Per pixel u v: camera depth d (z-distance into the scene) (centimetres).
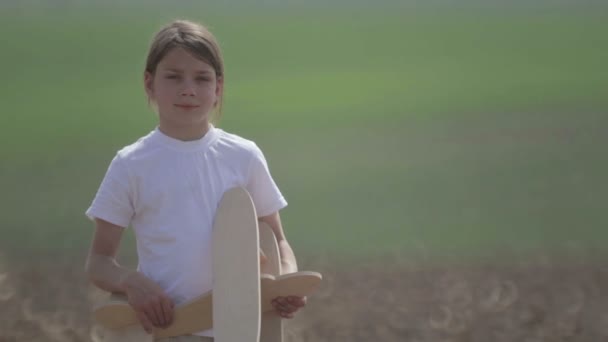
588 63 7369
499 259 2656
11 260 2680
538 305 2119
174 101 893
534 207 3422
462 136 5062
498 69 7388
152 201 891
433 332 1917
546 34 8619
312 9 9975
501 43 8412
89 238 3036
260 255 911
